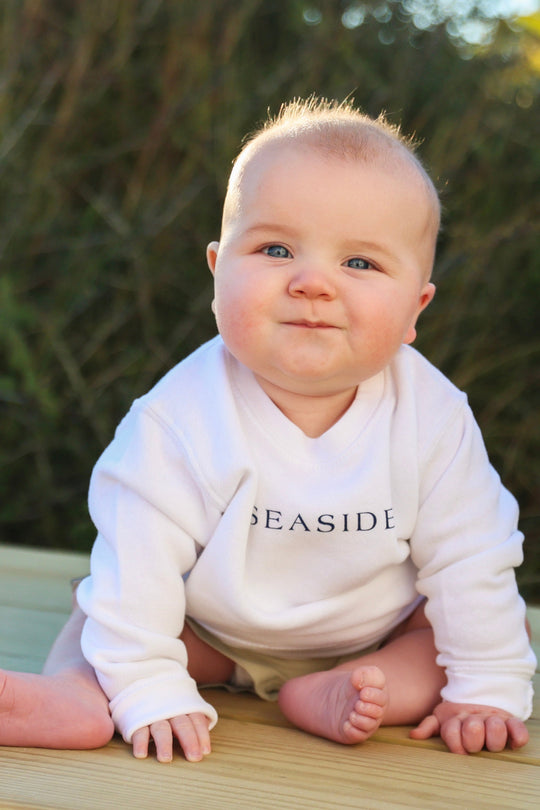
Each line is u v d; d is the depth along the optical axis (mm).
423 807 1142
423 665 1411
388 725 1391
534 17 2947
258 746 1297
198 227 2887
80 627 1454
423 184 1331
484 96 2873
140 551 1320
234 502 1315
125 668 1283
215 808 1107
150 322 2766
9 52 2840
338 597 1369
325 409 1356
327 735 1310
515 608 1376
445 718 1346
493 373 2830
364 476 1326
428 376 1424
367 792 1173
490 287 2764
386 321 1271
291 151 1290
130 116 2967
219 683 1523
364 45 2959
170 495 1328
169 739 1235
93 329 2863
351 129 1320
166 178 2932
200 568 1350
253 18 2988
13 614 1818
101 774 1179
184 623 1446
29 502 2795
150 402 1375
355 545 1336
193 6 2895
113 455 1372
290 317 1250
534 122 2881
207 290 2734
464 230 2801
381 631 1452
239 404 1354
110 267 2873
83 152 2961
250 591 1350
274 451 1327
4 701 1213
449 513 1375
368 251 1268
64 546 2801
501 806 1157
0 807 1083
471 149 2865
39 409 2730
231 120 2836
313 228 1252
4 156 2752
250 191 1299
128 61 2924
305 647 1428
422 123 2887
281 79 2871
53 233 2871
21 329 2797
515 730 1301
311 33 2980
